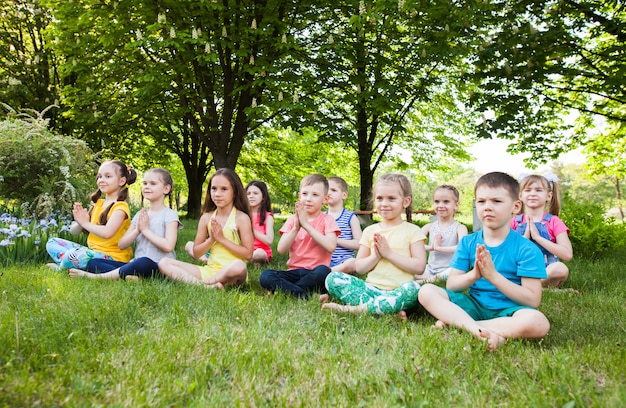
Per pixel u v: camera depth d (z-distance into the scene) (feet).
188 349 7.45
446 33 31.63
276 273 13.19
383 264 12.04
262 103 33.65
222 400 5.87
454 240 16.56
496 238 9.93
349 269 15.70
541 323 8.48
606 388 6.33
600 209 25.93
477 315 9.71
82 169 23.40
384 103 33.17
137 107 38.55
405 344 8.21
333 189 17.38
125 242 14.94
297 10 35.70
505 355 7.73
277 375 6.89
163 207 15.57
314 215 14.46
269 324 9.23
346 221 17.37
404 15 33.17
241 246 14.28
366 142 47.34
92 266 14.38
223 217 14.64
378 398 6.02
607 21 30.32
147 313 9.62
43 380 6.24
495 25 32.71
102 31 35.35
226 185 14.37
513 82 31.35
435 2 29.78
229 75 36.65
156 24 30.53
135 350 7.36
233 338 8.17
